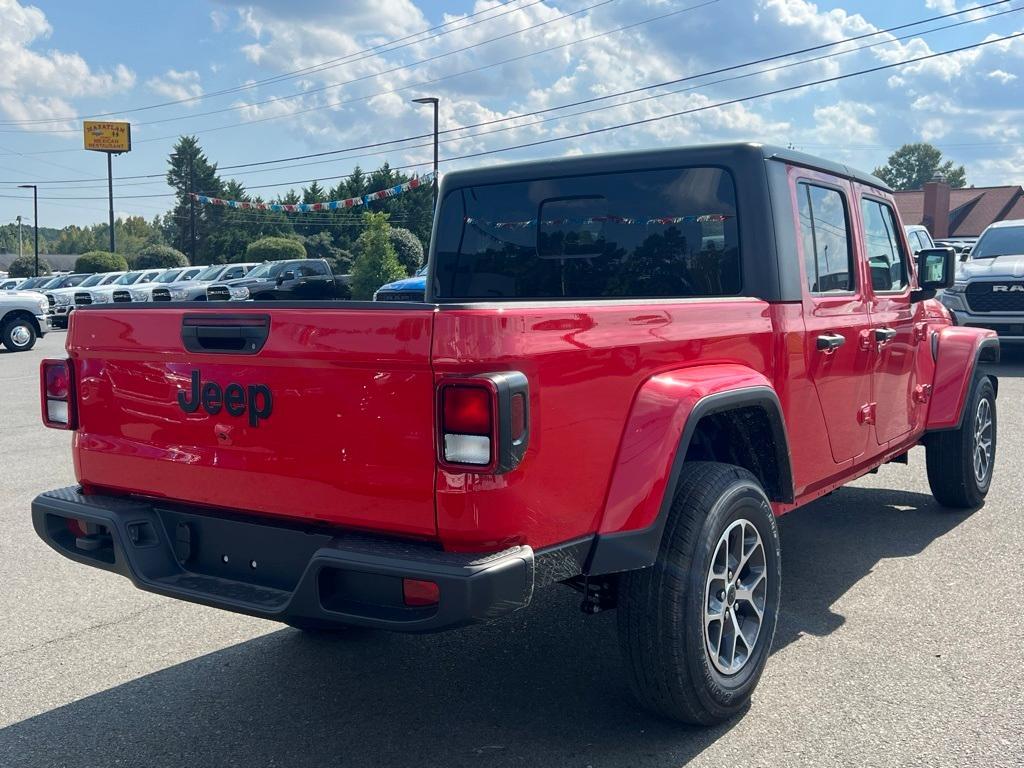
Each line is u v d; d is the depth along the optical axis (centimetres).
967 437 584
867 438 469
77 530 343
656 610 308
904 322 506
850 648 397
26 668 396
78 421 347
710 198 404
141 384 324
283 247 5031
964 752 311
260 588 300
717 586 329
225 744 328
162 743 330
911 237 1388
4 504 669
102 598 482
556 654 400
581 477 285
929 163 14325
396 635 425
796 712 341
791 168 411
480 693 364
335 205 3894
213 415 305
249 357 291
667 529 314
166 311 312
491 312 257
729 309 355
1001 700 348
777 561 357
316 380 280
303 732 336
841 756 310
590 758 312
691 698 316
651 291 425
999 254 1389
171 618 453
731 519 327
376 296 1555
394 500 268
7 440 925
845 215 455
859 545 543
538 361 268
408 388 263
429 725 338
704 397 317
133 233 18000
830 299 425
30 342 2036
